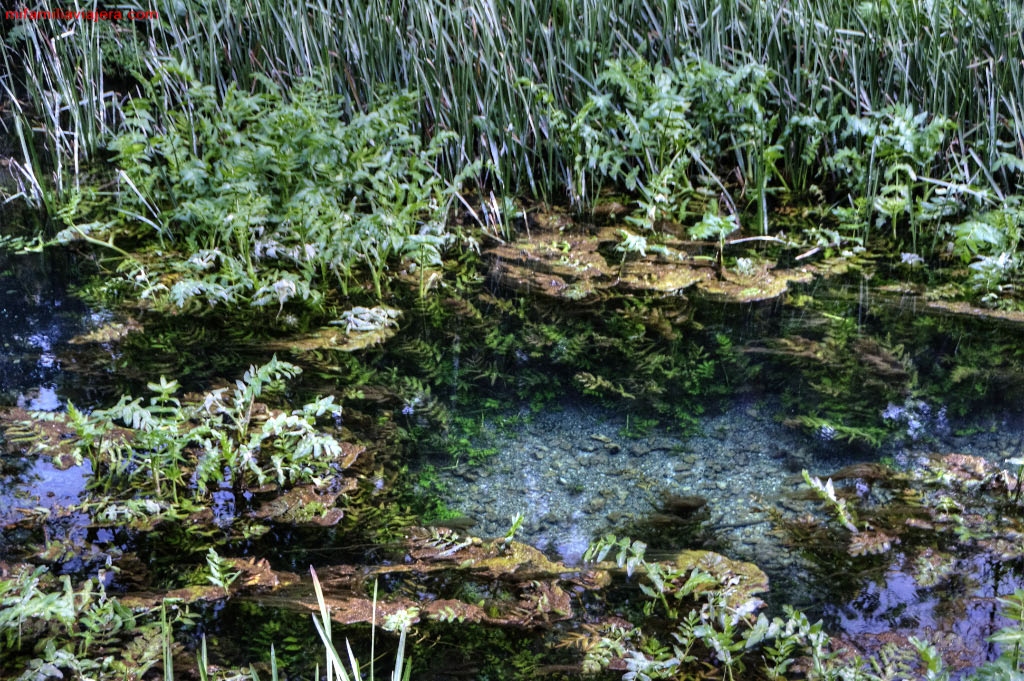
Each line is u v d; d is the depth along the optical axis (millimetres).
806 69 4363
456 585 1943
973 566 2045
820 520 2234
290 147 3551
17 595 1742
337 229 3418
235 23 4648
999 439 2604
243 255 3428
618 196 4496
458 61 4230
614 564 2037
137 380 2699
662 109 4039
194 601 1832
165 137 3734
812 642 1712
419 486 2342
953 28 4305
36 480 2207
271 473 2318
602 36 4465
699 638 1795
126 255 3531
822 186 4562
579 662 1736
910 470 2438
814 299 3521
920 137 3916
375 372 2891
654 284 3588
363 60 4367
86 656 1646
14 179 4211
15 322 3035
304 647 1734
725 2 4504
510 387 2859
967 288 3627
